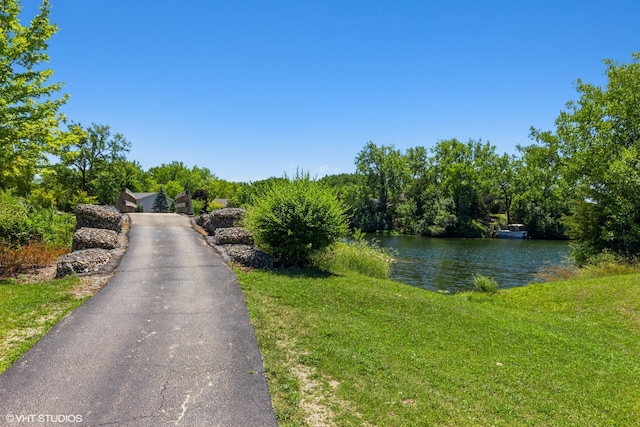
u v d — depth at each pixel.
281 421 4.18
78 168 48.28
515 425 4.56
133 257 11.68
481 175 68.50
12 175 13.30
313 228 12.46
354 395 4.82
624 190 19.92
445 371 5.93
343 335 6.81
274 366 5.39
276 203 12.51
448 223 60.62
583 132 24.33
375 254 17.42
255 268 11.64
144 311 7.28
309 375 5.27
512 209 69.56
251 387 4.82
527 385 5.80
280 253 12.72
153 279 9.48
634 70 22.75
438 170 72.06
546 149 26.61
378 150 70.94
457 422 4.48
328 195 12.90
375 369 5.64
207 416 4.18
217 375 5.06
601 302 12.20
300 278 10.77
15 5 11.54
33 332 6.23
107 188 49.19
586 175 23.00
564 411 5.05
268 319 7.22
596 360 7.25
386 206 71.31
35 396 4.43
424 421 4.41
